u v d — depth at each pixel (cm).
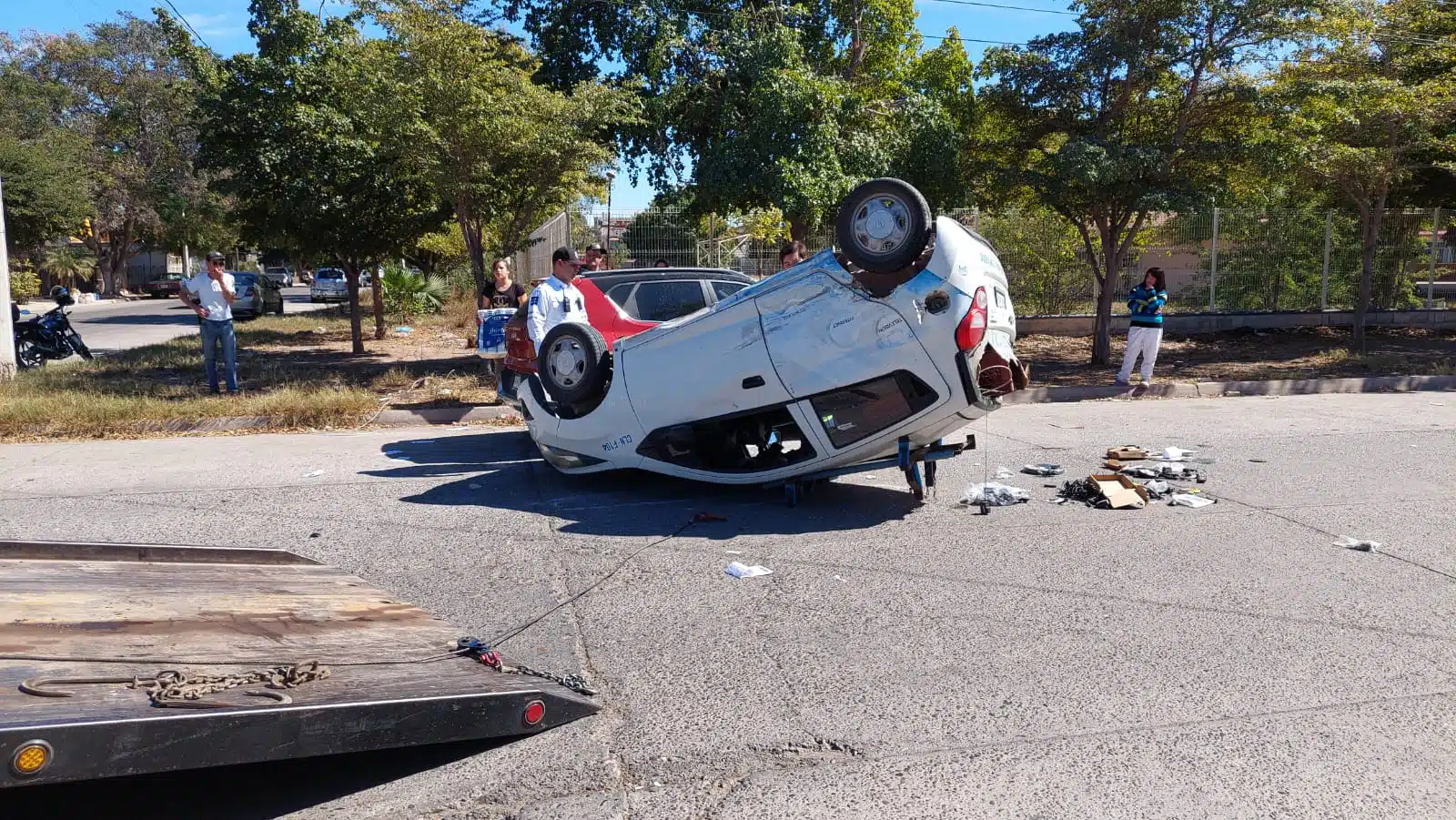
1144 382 1366
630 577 551
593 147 1380
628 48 1703
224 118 1636
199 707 293
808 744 357
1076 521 662
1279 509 691
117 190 5284
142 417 1095
